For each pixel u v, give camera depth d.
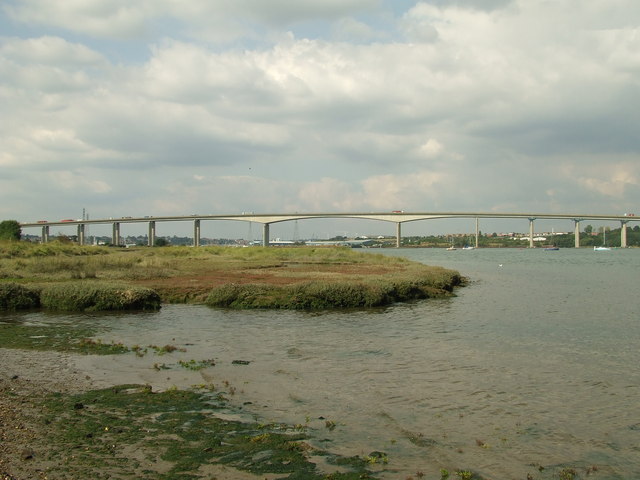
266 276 43.66
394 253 180.00
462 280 50.12
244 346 18.31
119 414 10.81
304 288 29.70
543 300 35.28
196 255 88.12
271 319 24.78
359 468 8.64
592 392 13.48
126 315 25.41
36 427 9.92
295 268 56.44
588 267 86.81
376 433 10.26
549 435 10.48
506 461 9.18
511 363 16.48
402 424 10.80
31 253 64.00
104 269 46.09
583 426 11.02
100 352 16.80
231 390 12.69
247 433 9.98
